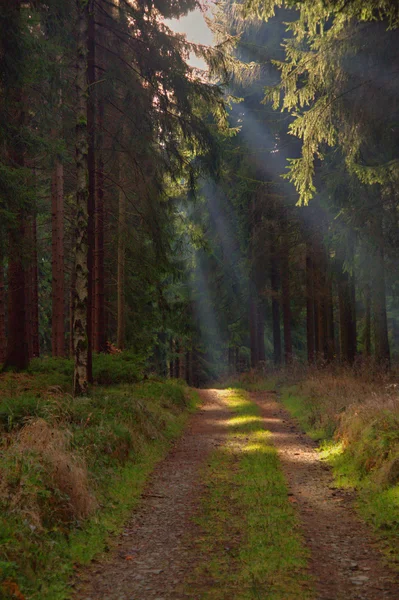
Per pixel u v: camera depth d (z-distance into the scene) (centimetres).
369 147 1498
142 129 1598
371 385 1644
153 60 1559
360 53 1283
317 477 940
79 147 1322
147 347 3105
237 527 675
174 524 702
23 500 610
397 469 803
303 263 2717
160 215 1862
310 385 1978
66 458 735
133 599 489
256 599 481
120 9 1526
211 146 1664
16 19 1245
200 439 1342
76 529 646
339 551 599
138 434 1147
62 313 1962
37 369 1652
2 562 492
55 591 499
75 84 1338
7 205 1299
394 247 1666
